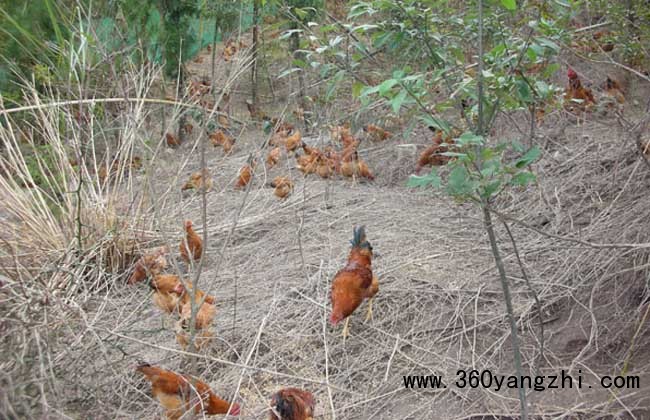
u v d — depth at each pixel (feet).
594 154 23.65
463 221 22.66
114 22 19.60
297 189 27.99
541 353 13.80
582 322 16.20
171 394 12.44
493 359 15.46
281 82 41.50
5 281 13.96
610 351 15.12
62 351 13.35
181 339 15.05
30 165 23.71
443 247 20.76
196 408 12.35
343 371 15.35
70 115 21.63
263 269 20.53
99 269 19.27
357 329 16.90
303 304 17.88
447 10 12.24
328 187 26.78
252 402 14.14
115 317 17.20
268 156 31.40
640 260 16.55
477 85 11.45
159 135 27.81
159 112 29.17
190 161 31.27
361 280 15.87
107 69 23.03
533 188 23.40
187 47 32.50
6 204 20.99
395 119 27.02
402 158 30.12
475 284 18.33
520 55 11.19
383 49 13.25
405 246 21.04
